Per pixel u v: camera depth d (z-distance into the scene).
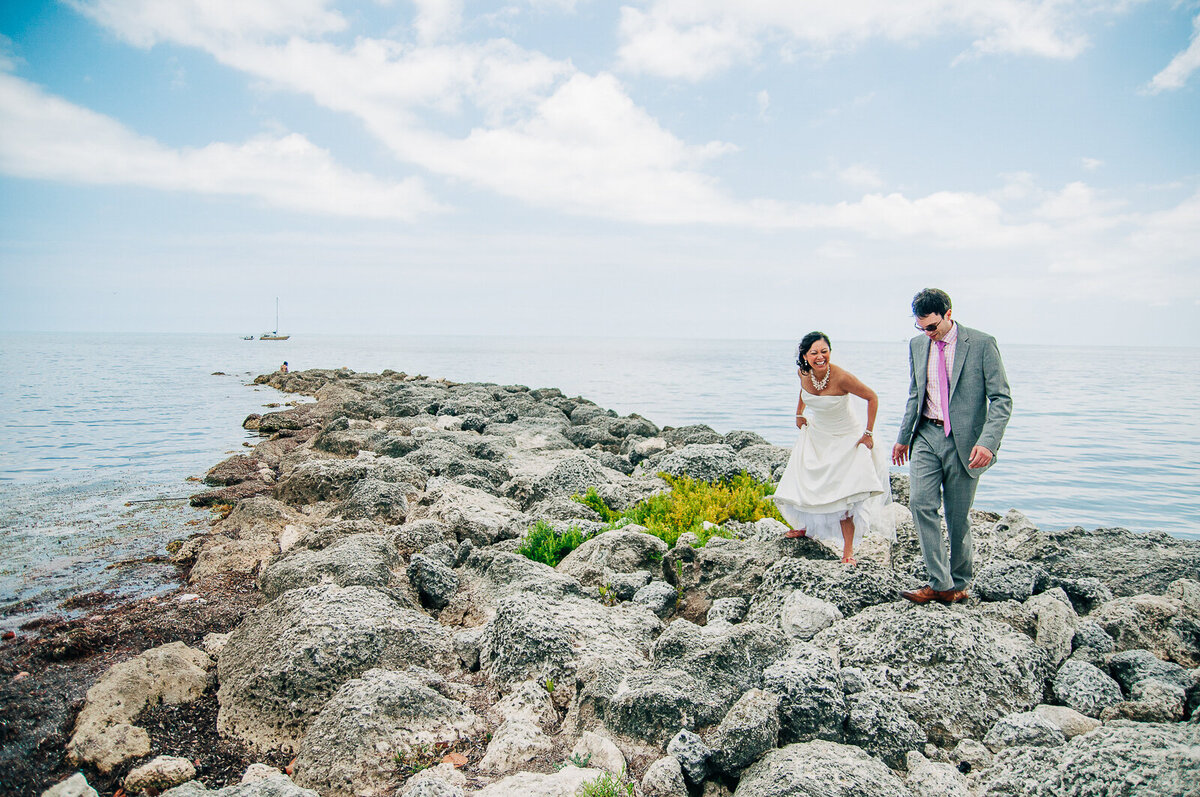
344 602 5.74
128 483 13.32
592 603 6.12
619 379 51.72
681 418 28.69
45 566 8.28
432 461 13.04
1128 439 22.83
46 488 12.83
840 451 6.45
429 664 5.45
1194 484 16.47
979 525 9.03
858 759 3.92
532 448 16.47
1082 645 5.34
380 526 8.77
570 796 3.65
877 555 7.27
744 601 6.35
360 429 17.53
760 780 3.77
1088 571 7.21
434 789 3.65
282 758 4.55
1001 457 19.67
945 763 4.08
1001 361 5.30
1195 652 5.39
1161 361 98.56
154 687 4.98
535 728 4.43
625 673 4.95
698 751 3.98
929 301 5.40
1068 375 58.38
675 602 6.63
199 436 19.64
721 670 4.79
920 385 5.62
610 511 9.95
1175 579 6.75
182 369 50.75
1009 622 5.58
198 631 6.29
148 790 4.06
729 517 9.16
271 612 5.77
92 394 31.25
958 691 4.76
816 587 6.06
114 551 8.91
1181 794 3.30
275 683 4.89
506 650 5.29
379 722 4.38
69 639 5.68
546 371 62.19
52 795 3.88
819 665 4.63
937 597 5.64
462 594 6.99
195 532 9.80
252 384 39.34
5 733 4.45
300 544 8.36
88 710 4.64
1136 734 3.75
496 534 9.02
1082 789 3.54
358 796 3.98
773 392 40.22
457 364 75.06
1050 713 4.54
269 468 14.41
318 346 139.38
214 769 4.37
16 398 28.77
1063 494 15.59
